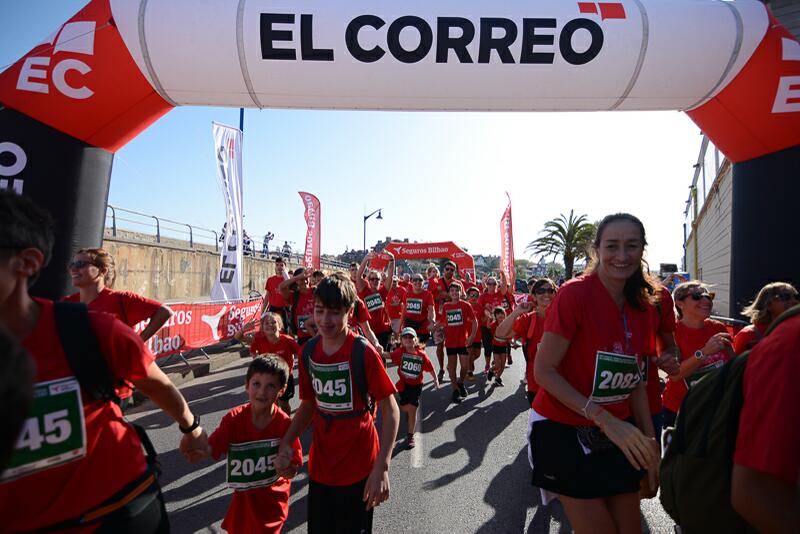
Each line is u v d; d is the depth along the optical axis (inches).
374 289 311.7
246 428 109.2
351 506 96.0
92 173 178.7
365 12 171.2
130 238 564.4
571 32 173.2
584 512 81.0
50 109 166.4
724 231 509.0
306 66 173.2
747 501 48.4
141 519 59.8
